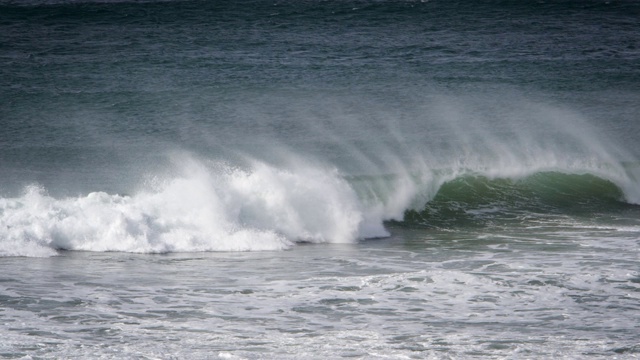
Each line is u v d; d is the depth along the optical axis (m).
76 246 59.12
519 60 135.75
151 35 140.75
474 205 76.44
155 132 95.00
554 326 42.59
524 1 170.38
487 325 42.72
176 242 60.12
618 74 129.25
